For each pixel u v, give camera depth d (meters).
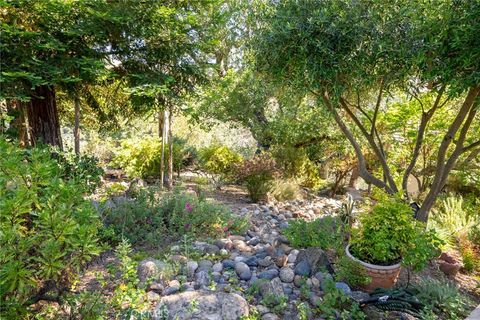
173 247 3.25
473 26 2.66
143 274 2.61
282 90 4.14
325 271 2.82
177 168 8.18
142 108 5.20
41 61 3.62
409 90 3.84
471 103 3.46
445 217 5.10
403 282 3.02
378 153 4.16
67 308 2.11
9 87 3.60
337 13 3.03
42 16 3.71
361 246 2.92
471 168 6.45
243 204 5.91
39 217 1.75
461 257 3.99
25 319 1.87
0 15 3.59
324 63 3.15
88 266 2.85
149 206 4.19
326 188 8.28
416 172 6.59
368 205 3.93
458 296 2.70
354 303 2.41
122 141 8.45
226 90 7.26
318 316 2.37
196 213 4.11
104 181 7.30
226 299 2.28
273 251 3.28
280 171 7.15
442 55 2.96
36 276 1.87
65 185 2.01
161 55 4.54
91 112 6.62
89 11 3.69
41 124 4.86
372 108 5.70
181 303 2.22
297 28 3.07
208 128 7.92
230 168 7.35
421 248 2.72
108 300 2.27
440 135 5.43
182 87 5.00
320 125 7.45
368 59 3.05
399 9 3.00
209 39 4.76
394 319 2.38
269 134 7.99
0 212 1.60
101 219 3.43
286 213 5.51
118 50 4.31
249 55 4.01
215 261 3.12
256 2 3.88
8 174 1.85
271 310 2.39
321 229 3.62
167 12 3.99
